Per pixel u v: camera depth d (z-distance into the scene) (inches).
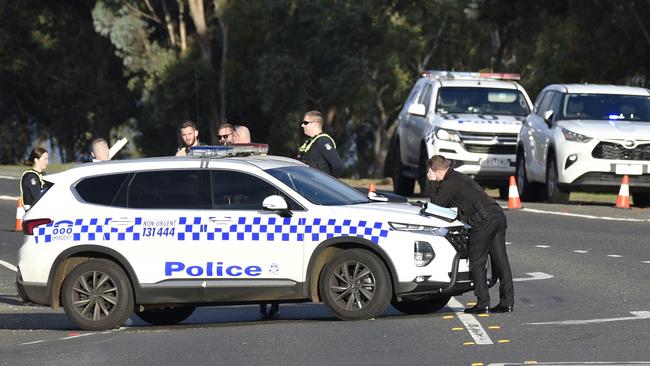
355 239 1446.9
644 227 2522.1
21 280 1523.1
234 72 7436.0
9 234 2679.6
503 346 1256.2
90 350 1333.7
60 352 1330.0
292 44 7047.2
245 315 1625.2
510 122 3193.9
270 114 7313.0
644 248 2183.8
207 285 1475.1
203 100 7372.1
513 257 2081.7
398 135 3516.2
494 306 1571.1
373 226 1446.9
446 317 1469.0
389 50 6978.4
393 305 1563.7
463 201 1499.8
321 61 6978.4
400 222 1448.1
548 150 2974.9
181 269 1478.8
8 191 3745.1
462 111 3257.9
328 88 6820.9
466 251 1486.2
